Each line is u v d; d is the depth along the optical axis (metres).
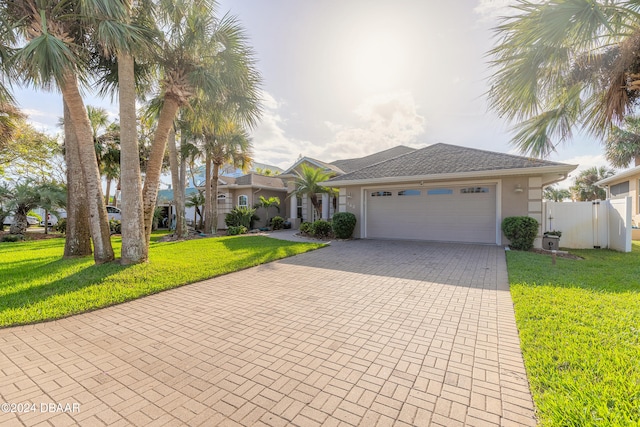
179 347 3.25
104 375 2.72
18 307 4.36
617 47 3.59
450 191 11.26
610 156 16.44
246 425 2.07
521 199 9.84
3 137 13.32
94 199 6.88
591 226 9.93
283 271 6.84
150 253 9.22
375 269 6.93
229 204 20.55
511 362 2.82
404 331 3.56
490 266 7.00
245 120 8.53
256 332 3.61
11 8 5.89
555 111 4.49
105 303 4.59
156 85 8.46
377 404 2.27
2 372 2.77
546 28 3.39
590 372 2.47
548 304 4.08
